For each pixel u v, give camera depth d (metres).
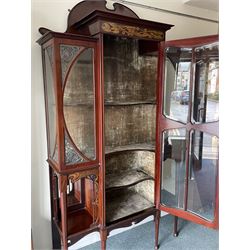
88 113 1.56
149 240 2.11
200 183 1.70
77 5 1.73
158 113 1.79
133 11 1.98
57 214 1.81
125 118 2.08
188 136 1.68
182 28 2.36
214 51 1.53
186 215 1.76
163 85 1.74
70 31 1.70
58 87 1.42
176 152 1.80
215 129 1.54
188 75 1.64
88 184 1.85
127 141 2.12
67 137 1.49
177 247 2.01
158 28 1.64
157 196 1.88
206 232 2.22
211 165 1.62
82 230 1.64
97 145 1.57
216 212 1.61
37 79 1.70
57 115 1.44
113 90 1.96
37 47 1.67
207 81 1.59
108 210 1.87
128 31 1.53
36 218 1.82
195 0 2.26
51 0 1.67
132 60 2.02
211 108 1.58
